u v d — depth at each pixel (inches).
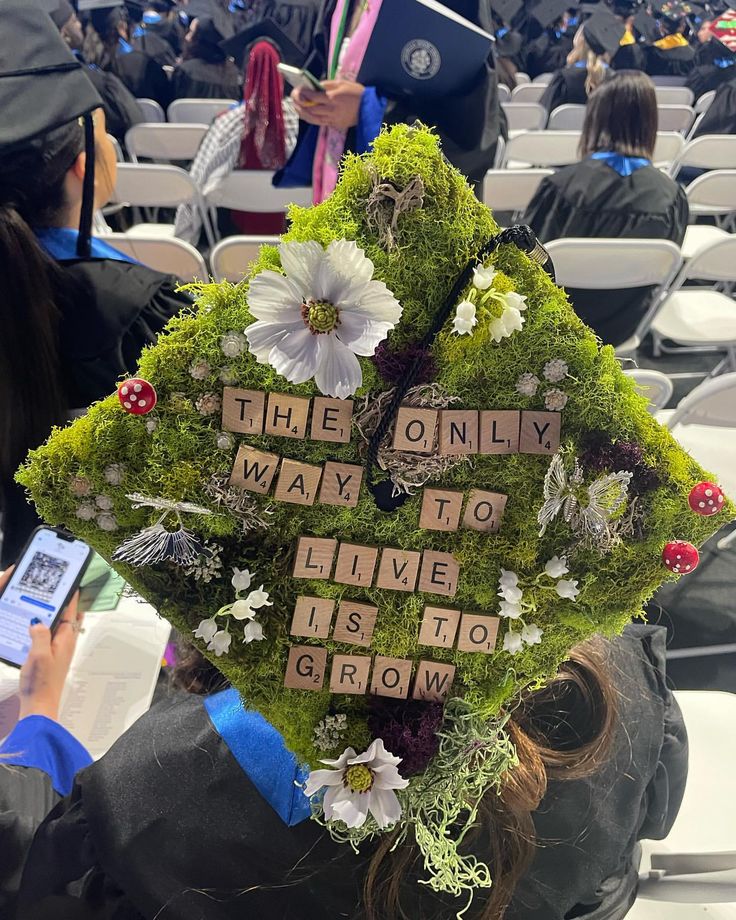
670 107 152.8
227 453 16.8
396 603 18.7
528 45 252.1
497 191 107.4
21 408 39.2
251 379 16.4
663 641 27.8
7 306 36.7
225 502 17.2
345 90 63.7
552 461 16.8
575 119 158.6
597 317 92.0
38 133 35.6
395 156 15.2
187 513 17.2
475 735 18.9
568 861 22.3
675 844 36.9
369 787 18.1
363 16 64.3
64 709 35.2
